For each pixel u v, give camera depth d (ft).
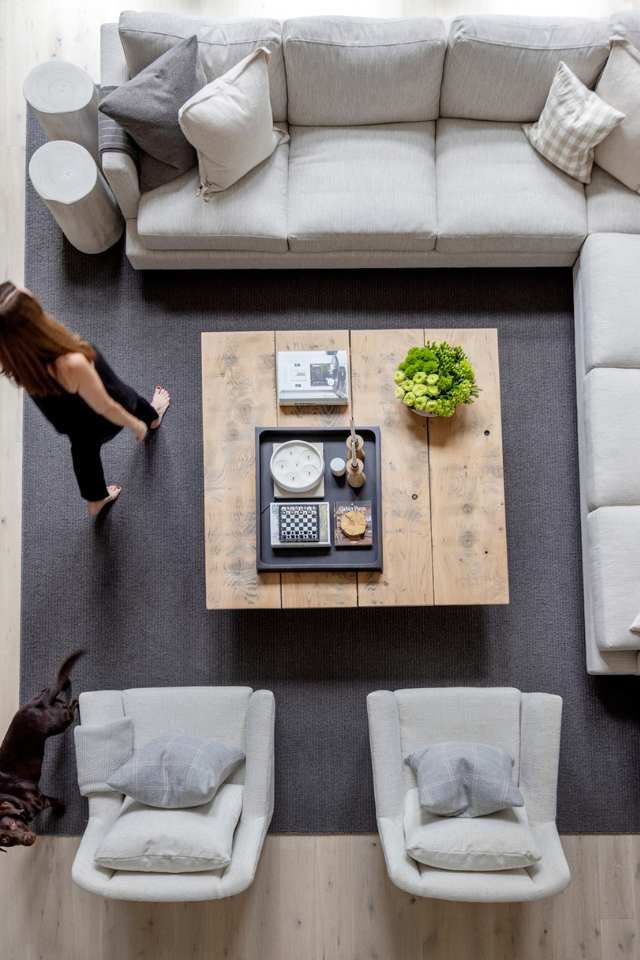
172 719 10.42
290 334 10.91
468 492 10.60
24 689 11.76
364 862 11.41
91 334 12.48
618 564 10.74
